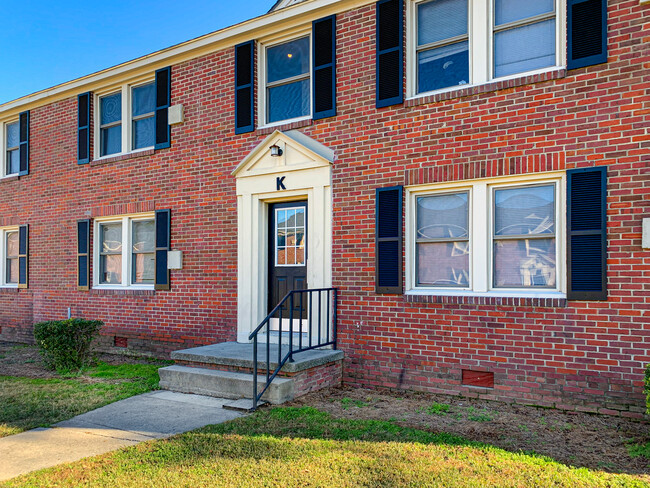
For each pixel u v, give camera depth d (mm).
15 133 11586
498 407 5656
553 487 3561
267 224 7949
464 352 6082
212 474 3811
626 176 5297
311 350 6891
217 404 5824
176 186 8695
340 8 7117
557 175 5719
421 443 4434
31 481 3719
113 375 7453
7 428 4980
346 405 5758
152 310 8914
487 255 6102
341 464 3969
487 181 6098
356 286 6844
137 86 9516
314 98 7316
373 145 6809
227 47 8234
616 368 5277
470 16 6344
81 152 9945
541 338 5656
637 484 3588
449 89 6422
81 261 9891
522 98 5883
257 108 7922
